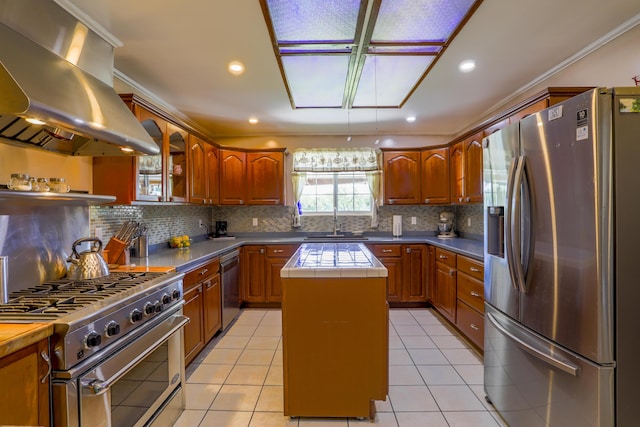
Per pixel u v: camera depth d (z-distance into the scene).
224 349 2.74
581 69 2.25
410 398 2.01
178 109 3.33
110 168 2.12
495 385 1.86
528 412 1.56
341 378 1.79
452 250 3.10
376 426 1.76
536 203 1.49
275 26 1.82
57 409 1.09
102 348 1.25
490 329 1.92
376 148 4.42
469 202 3.33
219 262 3.01
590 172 1.23
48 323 1.08
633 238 1.20
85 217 1.95
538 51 2.14
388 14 1.71
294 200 4.45
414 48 2.07
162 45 2.03
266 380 2.24
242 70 2.41
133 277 1.77
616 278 1.20
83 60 1.70
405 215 4.48
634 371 1.21
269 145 4.46
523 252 1.56
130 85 2.59
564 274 1.34
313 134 4.44
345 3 1.62
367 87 2.75
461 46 2.07
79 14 1.67
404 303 3.94
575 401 1.30
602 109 1.20
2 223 1.45
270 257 3.92
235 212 4.49
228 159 3.98
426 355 2.60
